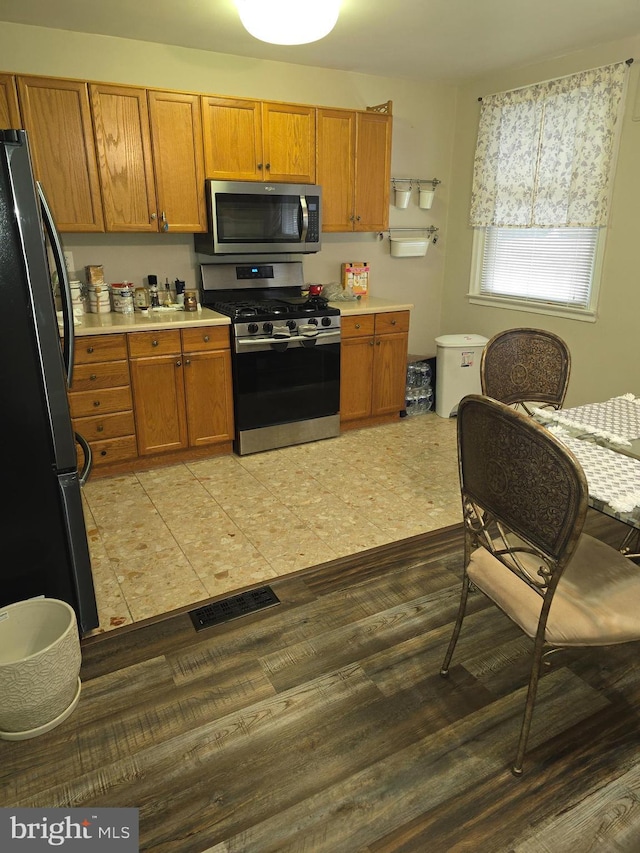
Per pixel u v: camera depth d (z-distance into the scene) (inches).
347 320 153.6
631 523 54.2
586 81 137.6
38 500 73.0
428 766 61.9
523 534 57.0
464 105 174.2
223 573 96.4
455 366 171.3
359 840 54.4
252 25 97.5
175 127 130.0
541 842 54.1
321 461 143.1
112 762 62.4
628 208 136.2
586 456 65.9
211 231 138.9
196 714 68.6
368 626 83.8
